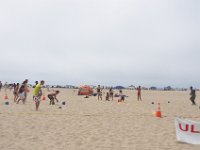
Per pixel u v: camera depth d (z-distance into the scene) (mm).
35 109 19969
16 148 9320
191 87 30859
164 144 10484
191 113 21312
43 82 19562
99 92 35188
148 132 12641
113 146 9969
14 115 16281
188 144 10617
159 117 17672
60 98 35875
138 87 36906
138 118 16875
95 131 12492
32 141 10344
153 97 49625
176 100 40500
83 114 17844
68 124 14031
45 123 14070
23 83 23969
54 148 9445
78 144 10086
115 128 13359
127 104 27969
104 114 18219
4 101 26469
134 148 9773
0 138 10633
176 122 11109
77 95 46250
